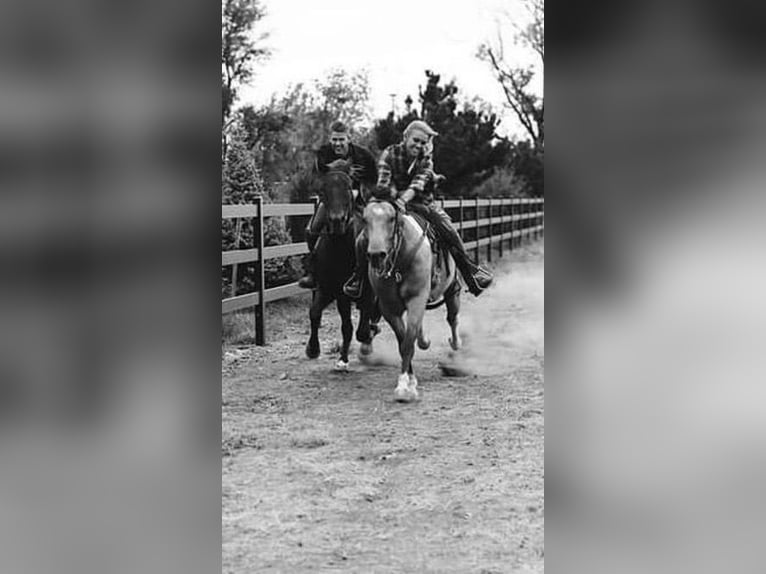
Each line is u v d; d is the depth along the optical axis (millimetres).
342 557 3732
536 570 3525
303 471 4863
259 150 18000
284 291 9852
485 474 4730
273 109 18422
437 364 7879
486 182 20234
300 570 3609
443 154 19547
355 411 6258
